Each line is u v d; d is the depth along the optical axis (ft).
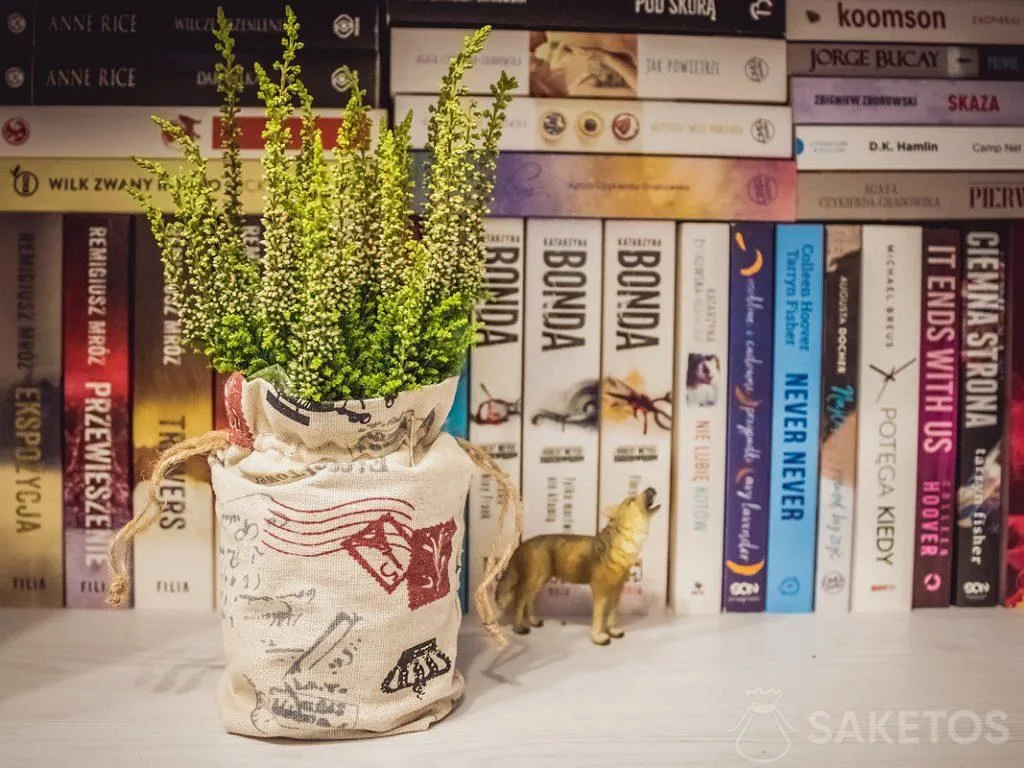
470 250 2.27
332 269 2.12
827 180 2.82
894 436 2.88
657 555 2.89
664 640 2.71
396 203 2.20
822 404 2.85
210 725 2.24
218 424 2.80
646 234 2.78
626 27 2.74
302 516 2.13
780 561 2.89
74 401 2.77
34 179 2.71
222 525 2.25
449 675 2.31
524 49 2.72
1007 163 2.87
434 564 2.24
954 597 2.94
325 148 2.68
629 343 2.81
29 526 2.82
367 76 2.69
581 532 2.84
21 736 2.17
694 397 2.82
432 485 2.21
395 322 2.22
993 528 2.95
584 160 2.74
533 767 2.09
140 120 2.70
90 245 2.74
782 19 2.78
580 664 2.57
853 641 2.72
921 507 2.92
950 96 2.85
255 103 2.70
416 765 2.09
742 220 2.81
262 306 2.18
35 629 2.71
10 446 2.79
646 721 2.28
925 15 2.84
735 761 2.12
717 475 2.85
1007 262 2.88
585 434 2.81
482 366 2.78
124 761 2.09
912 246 2.83
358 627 2.15
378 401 2.17
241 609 2.18
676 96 2.77
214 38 2.69
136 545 2.82
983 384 2.90
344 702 2.17
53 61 2.68
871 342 2.84
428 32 2.70
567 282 2.78
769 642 2.71
